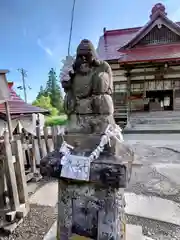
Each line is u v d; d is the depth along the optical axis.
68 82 1.82
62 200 1.86
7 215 2.86
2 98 4.88
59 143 1.86
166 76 12.55
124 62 11.10
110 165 1.52
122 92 13.02
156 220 2.91
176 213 3.08
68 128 1.83
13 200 2.97
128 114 11.56
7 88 5.09
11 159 2.99
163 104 14.80
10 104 7.22
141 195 3.69
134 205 3.33
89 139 1.68
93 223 1.77
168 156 6.18
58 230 1.94
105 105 1.68
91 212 1.76
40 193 3.92
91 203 1.74
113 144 1.62
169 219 2.93
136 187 4.04
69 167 1.63
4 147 2.92
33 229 2.74
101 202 1.71
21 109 7.16
